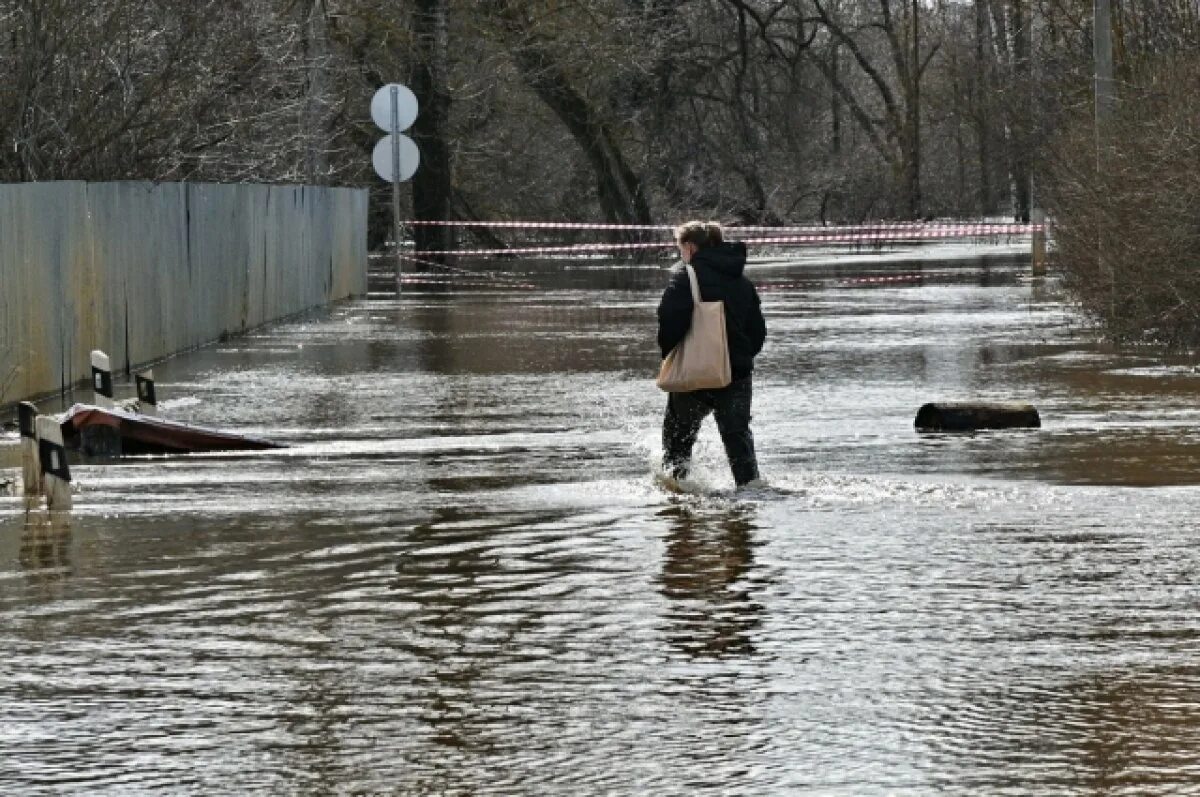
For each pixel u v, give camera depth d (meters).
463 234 142.62
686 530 28.25
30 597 24.06
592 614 22.91
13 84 57.03
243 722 18.45
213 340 64.06
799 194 171.50
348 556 26.55
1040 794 16.16
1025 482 32.41
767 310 77.00
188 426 37.50
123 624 22.56
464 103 128.50
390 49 118.06
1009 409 39.50
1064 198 66.94
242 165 74.12
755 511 29.86
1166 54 68.00
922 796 16.12
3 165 56.53
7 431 40.56
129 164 60.31
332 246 86.12
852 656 20.81
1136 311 59.34
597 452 36.66
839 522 28.83
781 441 37.72
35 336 46.03
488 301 87.19
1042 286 93.62
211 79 65.56
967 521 28.83
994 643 21.34
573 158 143.88
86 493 32.22
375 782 16.64
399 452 36.97
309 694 19.45
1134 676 19.92
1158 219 57.19
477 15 121.88
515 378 51.09
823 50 195.75
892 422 40.56
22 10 56.97
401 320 75.00
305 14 87.88
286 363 56.44
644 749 17.52
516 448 37.34
